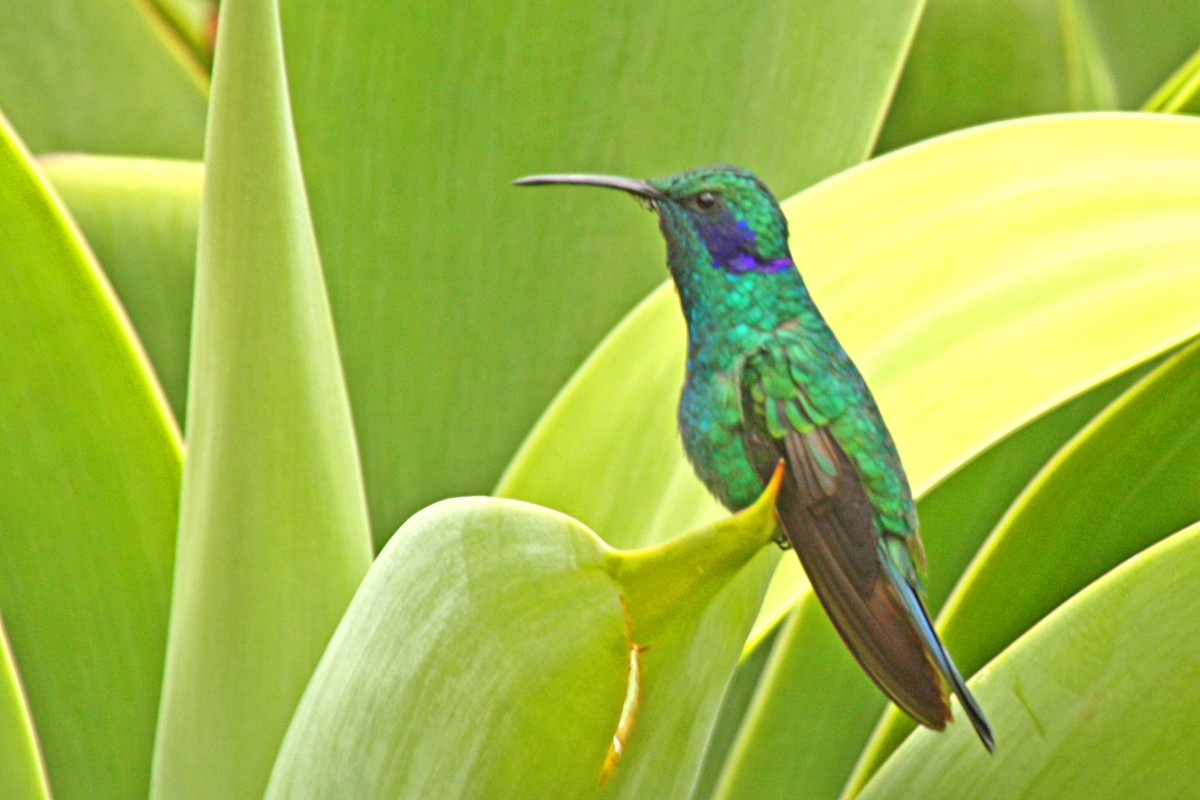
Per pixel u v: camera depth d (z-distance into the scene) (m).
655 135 3.23
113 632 3.19
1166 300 3.17
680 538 3.10
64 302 3.18
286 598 3.15
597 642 3.11
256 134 3.14
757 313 3.20
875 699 3.24
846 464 3.19
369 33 3.22
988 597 3.22
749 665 3.27
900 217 3.19
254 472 3.14
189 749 3.15
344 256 3.22
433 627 3.11
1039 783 3.19
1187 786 3.19
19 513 3.18
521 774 3.12
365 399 3.23
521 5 3.22
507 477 3.18
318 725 3.12
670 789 3.13
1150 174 3.18
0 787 3.17
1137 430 3.21
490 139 3.23
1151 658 3.19
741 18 3.23
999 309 3.18
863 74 3.24
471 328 3.23
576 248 3.23
